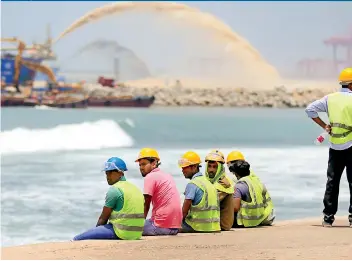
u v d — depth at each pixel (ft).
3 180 142.31
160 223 71.36
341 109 71.77
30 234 88.28
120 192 67.31
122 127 299.99
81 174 156.76
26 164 177.78
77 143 252.42
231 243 63.62
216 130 396.57
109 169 68.54
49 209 107.34
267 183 144.46
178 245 62.64
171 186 72.28
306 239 65.41
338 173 73.56
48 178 147.54
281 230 73.20
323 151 240.73
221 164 77.77
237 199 79.36
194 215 73.41
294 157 212.64
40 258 55.98
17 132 239.71
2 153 210.79
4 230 90.27
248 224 79.71
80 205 111.86
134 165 175.83
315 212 106.32
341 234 68.69
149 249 60.34
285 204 114.52
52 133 250.57
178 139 324.39
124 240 66.59
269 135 378.73
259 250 58.90
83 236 67.10
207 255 56.85
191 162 75.05
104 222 68.03
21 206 109.60
